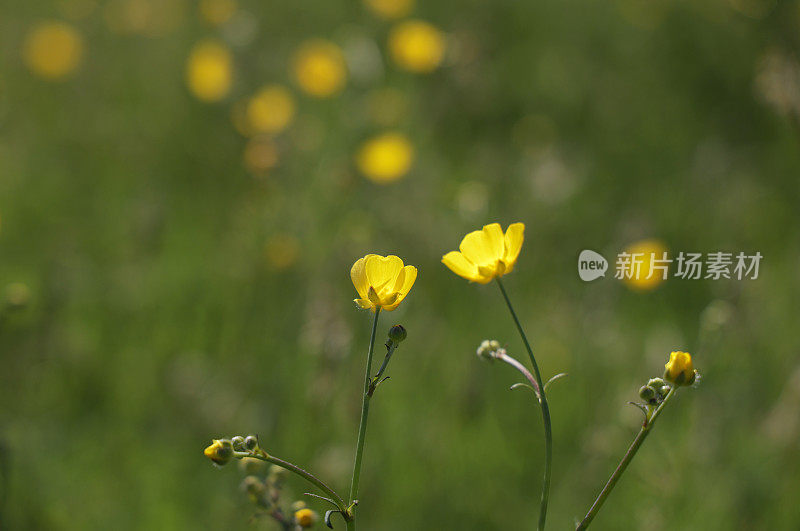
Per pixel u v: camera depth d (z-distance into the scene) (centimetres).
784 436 400
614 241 568
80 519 394
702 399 416
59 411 464
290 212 568
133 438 444
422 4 888
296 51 812
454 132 741
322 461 405
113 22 901
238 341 496
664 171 682
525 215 598
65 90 786
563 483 422
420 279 524
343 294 496
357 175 609
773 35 697
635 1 866
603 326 498
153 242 580
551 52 836
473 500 415
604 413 446
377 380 201
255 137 675
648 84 786
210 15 881
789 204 587
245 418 439
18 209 629
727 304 472
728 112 720
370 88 717
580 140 745
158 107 759
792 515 381
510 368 469
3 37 853
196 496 413
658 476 397
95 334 512
